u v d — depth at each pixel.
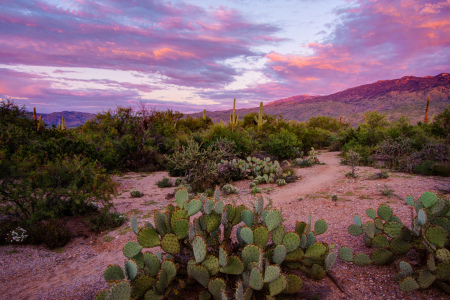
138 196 8.91
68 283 3.57
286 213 6.36
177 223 2.81
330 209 6.32
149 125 18.11
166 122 21.44
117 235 5.53
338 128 39.12
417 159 10.65
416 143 12.67
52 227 5.08
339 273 3.11
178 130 21.25
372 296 2.63
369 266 3.21
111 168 13.40
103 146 13.27
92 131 16.64
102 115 17.48
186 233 2.83
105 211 6.11
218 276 2.70
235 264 2.50
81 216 6.38
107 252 4.79
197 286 2.84
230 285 2.68
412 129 15.84
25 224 5.18
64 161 6.73
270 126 23.81
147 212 7.08
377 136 17.12
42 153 10.16
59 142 11.42
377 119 24.75
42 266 4.22
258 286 2.27
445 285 2.53
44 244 5.10
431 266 2.51
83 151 11.84
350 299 2.60
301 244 2.90
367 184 8.56
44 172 5.86
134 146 14.80
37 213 5.27
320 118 40.62
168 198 8.62
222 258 2.46
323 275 2.80
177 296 2.55
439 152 10.51
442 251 2.51
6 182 5.52
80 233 5.62
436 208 3.09
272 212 2.81
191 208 2.97
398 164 11.59
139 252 2.72
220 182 10.45
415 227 2.96
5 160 5.69
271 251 2.79
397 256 3.33
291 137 17.66
